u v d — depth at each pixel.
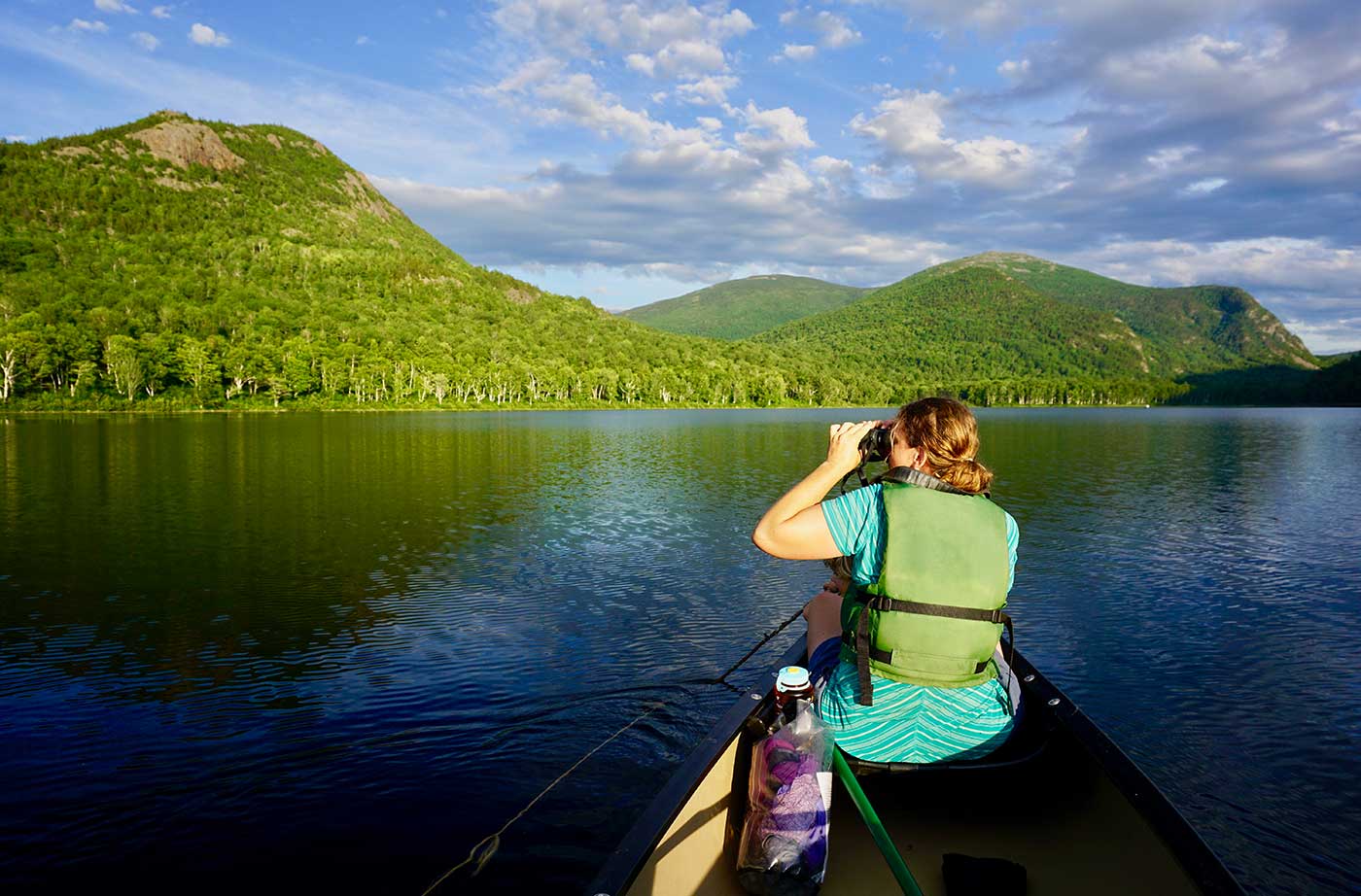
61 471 26.89
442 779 5.87
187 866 4.82
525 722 6.86
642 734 6.66
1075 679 7.89
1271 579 11.91
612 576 12.05
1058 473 27.55
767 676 3.97
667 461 32.28
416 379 131.88
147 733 6.64
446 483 24.08
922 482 2.69
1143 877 2.54
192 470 27.47
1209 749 6.35
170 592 11.20
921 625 2.60
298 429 57.28
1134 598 10.88
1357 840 5.07
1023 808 2.96
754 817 2.57
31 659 8.45
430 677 7.91
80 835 5.12
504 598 10.86
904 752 2.80
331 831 5.19
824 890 2.53
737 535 15.34
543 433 54.25
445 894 4.56
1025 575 12.20
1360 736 6.56
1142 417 103.94
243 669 8.16
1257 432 58.12
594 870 4.80
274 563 12.97
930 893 2.50
